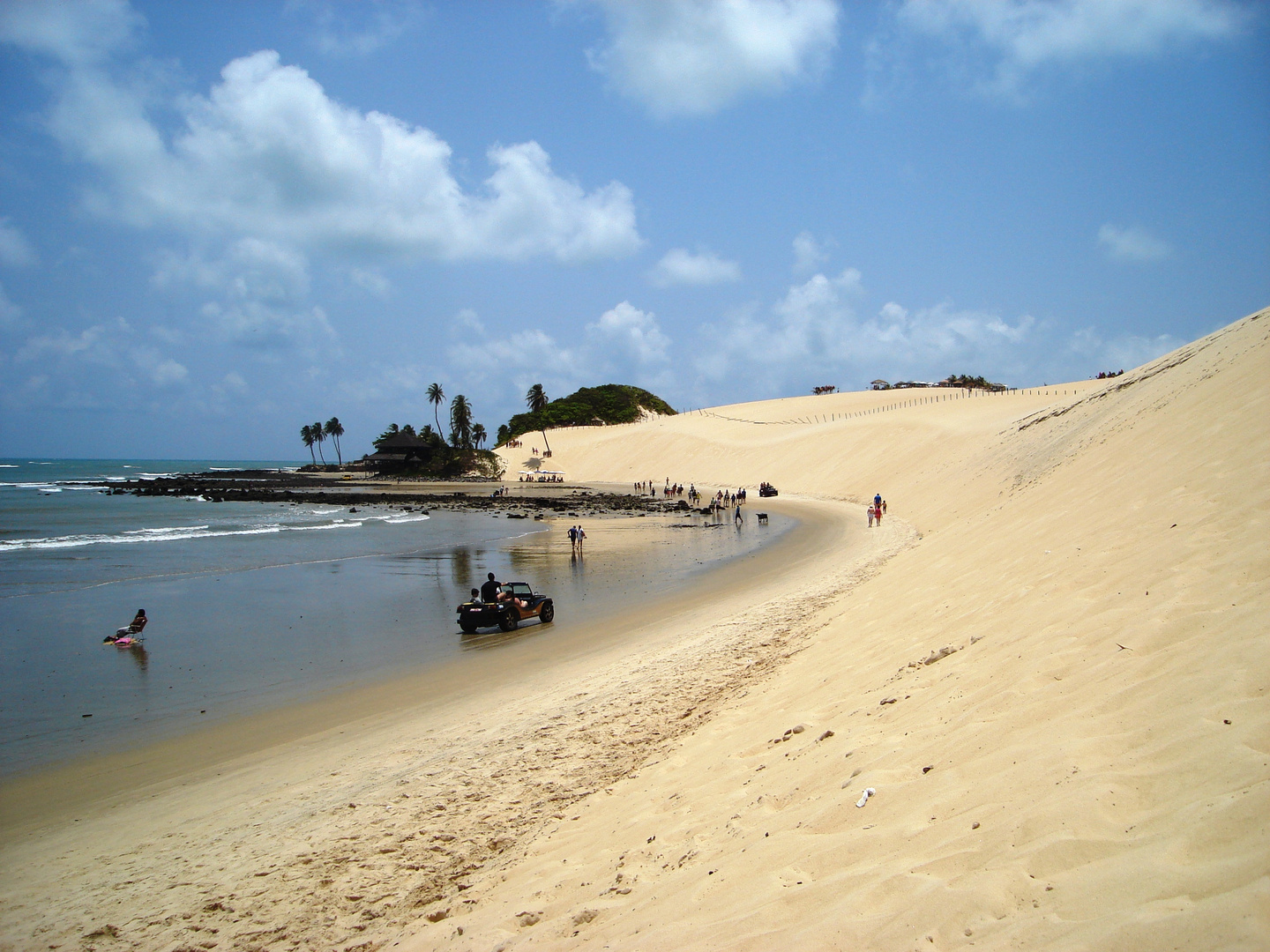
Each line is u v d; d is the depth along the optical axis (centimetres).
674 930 454
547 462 15112
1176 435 1552
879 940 354
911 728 654
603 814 794
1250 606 542
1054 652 657
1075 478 1825
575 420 18938
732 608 2155
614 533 5022
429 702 1490
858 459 8069
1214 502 893
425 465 15700
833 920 384
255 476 17712
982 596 1080
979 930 330
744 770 759
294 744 1279
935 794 491
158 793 1092
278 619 2380
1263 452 995
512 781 979
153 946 686
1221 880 289
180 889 791
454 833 845
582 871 643
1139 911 294
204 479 15650
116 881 827
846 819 523
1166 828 341
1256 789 331
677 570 3225
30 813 1042
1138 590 718
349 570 3409
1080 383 9912
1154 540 866
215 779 1135
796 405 14725
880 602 1502
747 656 1452
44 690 1630
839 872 446
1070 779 420
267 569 3444
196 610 2523
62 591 2883
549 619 2291
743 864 516
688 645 1680
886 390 15312
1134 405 2703
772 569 3030
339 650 1975
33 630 2228
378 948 620
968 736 566
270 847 872
